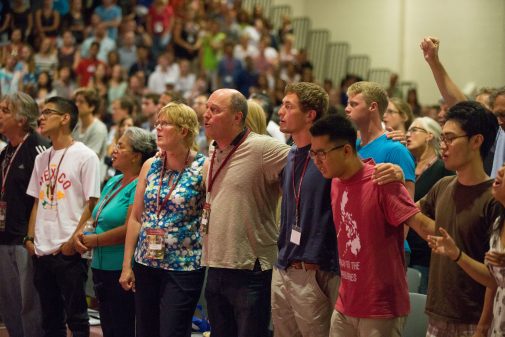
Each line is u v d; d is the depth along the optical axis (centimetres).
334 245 459
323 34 1955
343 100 1659
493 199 399
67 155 642
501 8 1683
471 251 405
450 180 430
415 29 1825
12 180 674
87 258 638
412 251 627
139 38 1639
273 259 510
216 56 1709
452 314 411
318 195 459
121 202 605
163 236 540
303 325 465
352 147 428
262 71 1692
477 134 406
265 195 505
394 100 723
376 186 421
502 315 378
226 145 510
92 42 1535
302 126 475
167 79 1555
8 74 1435
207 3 1805
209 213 510
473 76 1719
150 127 1017
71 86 1455
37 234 640
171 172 555
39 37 1602
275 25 2005
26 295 673
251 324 498
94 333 730
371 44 1898
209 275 511
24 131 683
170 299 536
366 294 424
